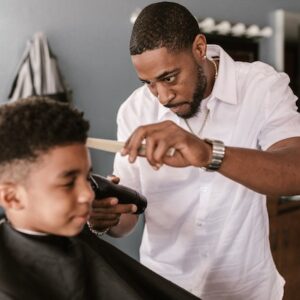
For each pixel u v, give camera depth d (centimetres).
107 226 97
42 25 211
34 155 64
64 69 218
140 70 94
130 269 91
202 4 238
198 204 117
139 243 234
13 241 74
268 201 235
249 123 113
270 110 110
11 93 204
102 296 85
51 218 68
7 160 65
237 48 244
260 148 116
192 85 98
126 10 227
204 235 119
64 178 66
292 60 256
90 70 224
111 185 94
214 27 235
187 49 94
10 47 206
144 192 122
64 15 215
